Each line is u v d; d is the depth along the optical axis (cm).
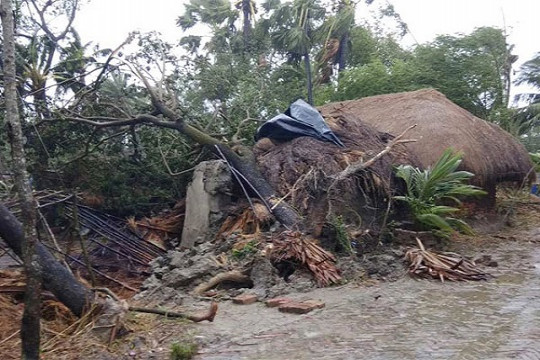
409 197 954
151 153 1161
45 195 899
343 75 1972
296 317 628
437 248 959
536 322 593
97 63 1233
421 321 602
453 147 1149
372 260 827
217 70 1434
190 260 788
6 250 835
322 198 895
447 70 1862
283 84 2089
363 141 1062
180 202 1109
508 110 1944
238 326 601
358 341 546
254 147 1093
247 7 2561
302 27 2036
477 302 672
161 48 1207
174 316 620
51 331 594
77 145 1156
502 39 1925
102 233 996
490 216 1245
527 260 922
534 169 1361
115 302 600
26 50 1230
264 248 786
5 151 1188
